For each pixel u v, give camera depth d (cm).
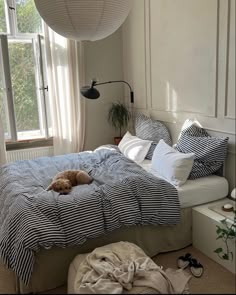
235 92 262
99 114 455
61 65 414
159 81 368
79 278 176
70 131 432
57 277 215
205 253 251
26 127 434
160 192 246
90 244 226
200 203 264
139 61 407
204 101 298
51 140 443
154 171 297
